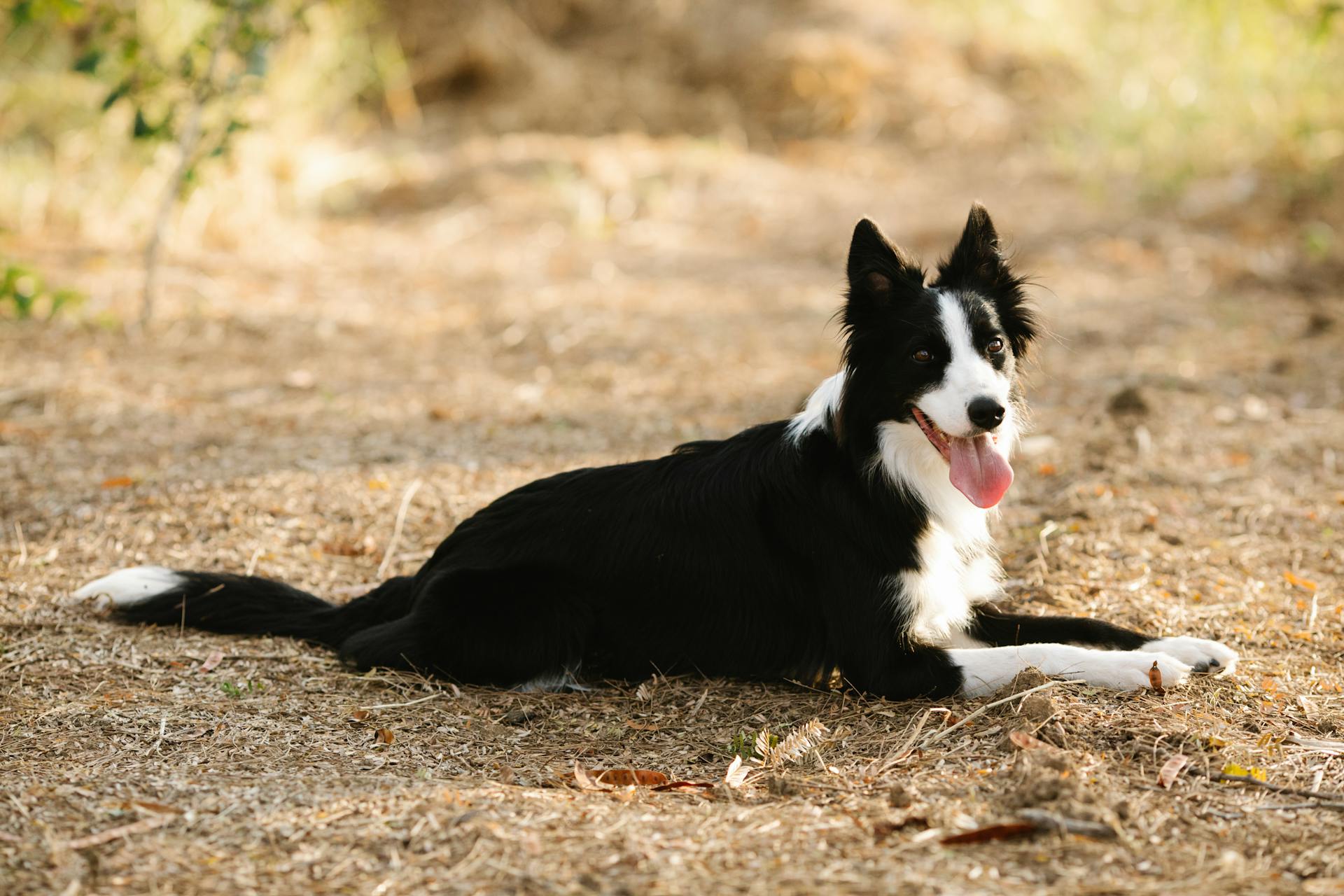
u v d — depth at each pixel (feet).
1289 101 66.85
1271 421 38.22
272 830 16.52
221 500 30.91
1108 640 22.62
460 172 73.36
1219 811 16.85
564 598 23.03
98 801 17.29
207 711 20.98
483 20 89.76
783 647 22.91
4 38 64.80
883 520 22.03
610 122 83.35
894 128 79.56
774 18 88.94
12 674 22.15
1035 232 61.52
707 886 15.01
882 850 15.85
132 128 48.32
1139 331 48.60
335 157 71.31
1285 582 26.96
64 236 59.77
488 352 46.96
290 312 50.72
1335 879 14.99
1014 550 28.73
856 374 22.26
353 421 38.50
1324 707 20.74
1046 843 15.92
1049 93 82.23
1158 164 66.90
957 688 21.29
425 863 15.70
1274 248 58.13
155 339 46.47
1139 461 34.47
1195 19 70.74
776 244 62.80
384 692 22.24
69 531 29.35
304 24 48.24
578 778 18.47
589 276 57.57
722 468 23.32
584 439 36.91
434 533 30.14
